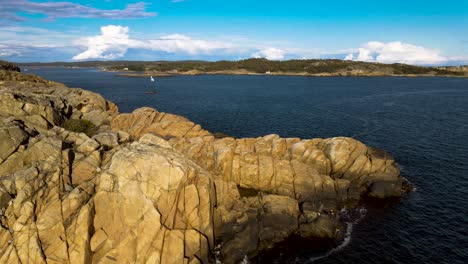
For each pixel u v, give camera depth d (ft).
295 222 115.75
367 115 325.21
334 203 132.05
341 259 103.96
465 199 141.49
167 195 94.48
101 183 95.04
